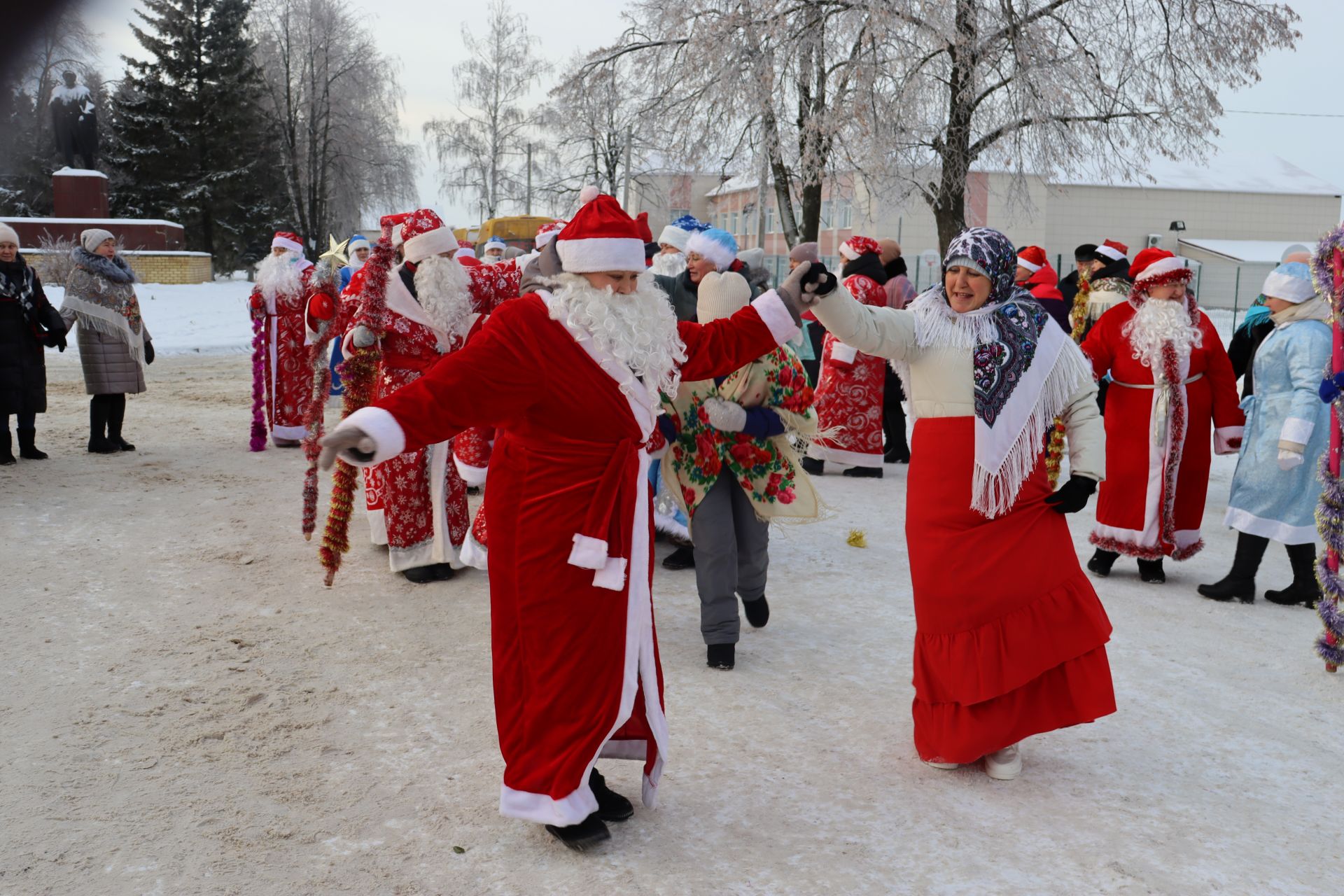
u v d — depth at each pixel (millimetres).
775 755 3736
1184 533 6059
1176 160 22125
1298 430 5309
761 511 4676
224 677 4320
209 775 3469
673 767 3619
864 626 5211
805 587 5887
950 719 3496
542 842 3100
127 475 8320
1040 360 3451
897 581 6047
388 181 52406
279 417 9672
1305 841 3195
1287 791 3535
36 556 6000
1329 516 4695
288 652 4641
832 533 7141
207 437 10328
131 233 34594
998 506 3430
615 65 25359
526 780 2979
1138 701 4309
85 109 33781
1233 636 5176
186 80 43500
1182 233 43531
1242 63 20875
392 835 3121
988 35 20578
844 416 9117
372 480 6027
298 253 9633
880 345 3479
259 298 9461
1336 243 4832
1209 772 3670
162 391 13805
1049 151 21578
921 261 33438
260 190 44375
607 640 2949
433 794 3379
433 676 4398
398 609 5281
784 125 22562
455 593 5570
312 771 3521
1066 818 3305
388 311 5465
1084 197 42312
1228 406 5914
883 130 20781
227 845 3031
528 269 3307
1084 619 3451
